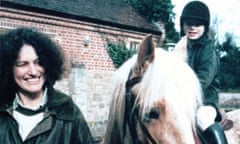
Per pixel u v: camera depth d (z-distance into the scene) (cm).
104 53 1555
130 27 1708
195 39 348
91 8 1595
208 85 332
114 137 328
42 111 257
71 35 1403
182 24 360
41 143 249
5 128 249
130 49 1691
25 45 253
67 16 1365
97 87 1501
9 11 1173
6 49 251
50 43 264
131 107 298
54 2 1378
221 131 297
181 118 267
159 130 271
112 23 1590
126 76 316
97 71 1512
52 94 261
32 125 252
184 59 352
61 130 258
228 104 2152
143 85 289
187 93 276
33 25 1255
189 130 265
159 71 285
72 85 1243
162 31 2073
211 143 297
